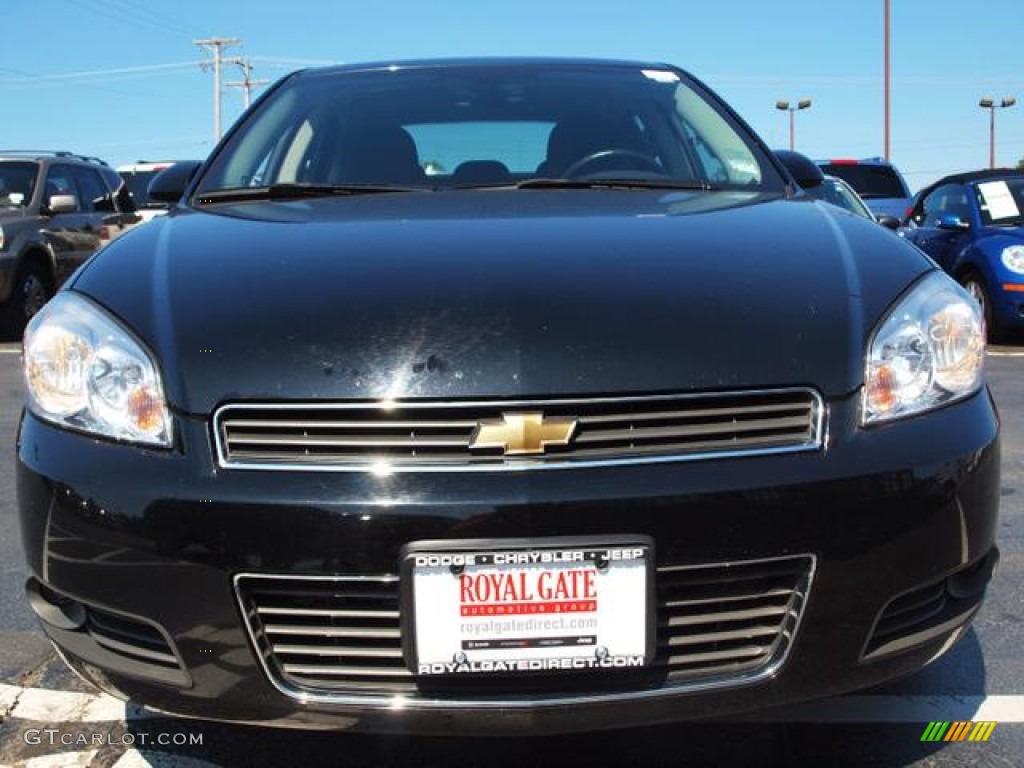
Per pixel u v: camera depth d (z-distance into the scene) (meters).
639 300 1.87
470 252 2.04
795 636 1.76
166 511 1.74
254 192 2.73
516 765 2.16
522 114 3.13
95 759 2.22
